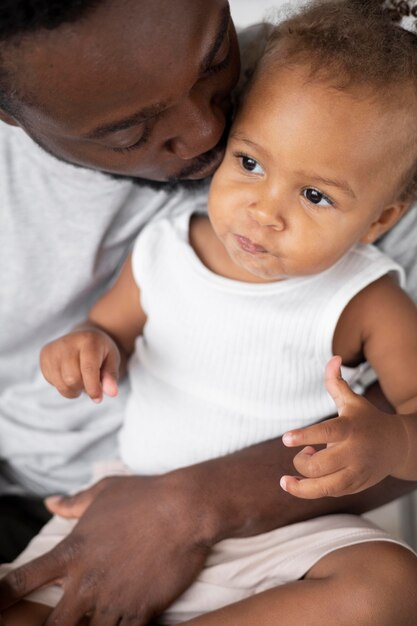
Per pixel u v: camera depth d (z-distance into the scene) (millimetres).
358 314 949
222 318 955
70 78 656
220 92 756
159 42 641
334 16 843
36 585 848
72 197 963
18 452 1123
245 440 956
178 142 748
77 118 691
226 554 877
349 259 950
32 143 914
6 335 1056
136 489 896
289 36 847
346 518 900
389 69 808
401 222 977
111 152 745
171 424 976
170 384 991
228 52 721
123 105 677
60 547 866
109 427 1093
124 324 1040
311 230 836
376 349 951
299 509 887
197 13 648
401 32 848
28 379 1102
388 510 1560
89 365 893
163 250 1000
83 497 951
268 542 878
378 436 762
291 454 908
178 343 980
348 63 806
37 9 615
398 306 947
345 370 976
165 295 986
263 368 950
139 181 882
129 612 827
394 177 854
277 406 958
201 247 1001
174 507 856
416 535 1413
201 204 1027
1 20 627
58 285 1031
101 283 1067
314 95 804
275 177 828
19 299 1030
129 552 845
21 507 1153
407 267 1005
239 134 839
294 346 938
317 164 809
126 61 645
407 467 813
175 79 666
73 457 1110
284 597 789
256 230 844
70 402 1091
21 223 984
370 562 810
